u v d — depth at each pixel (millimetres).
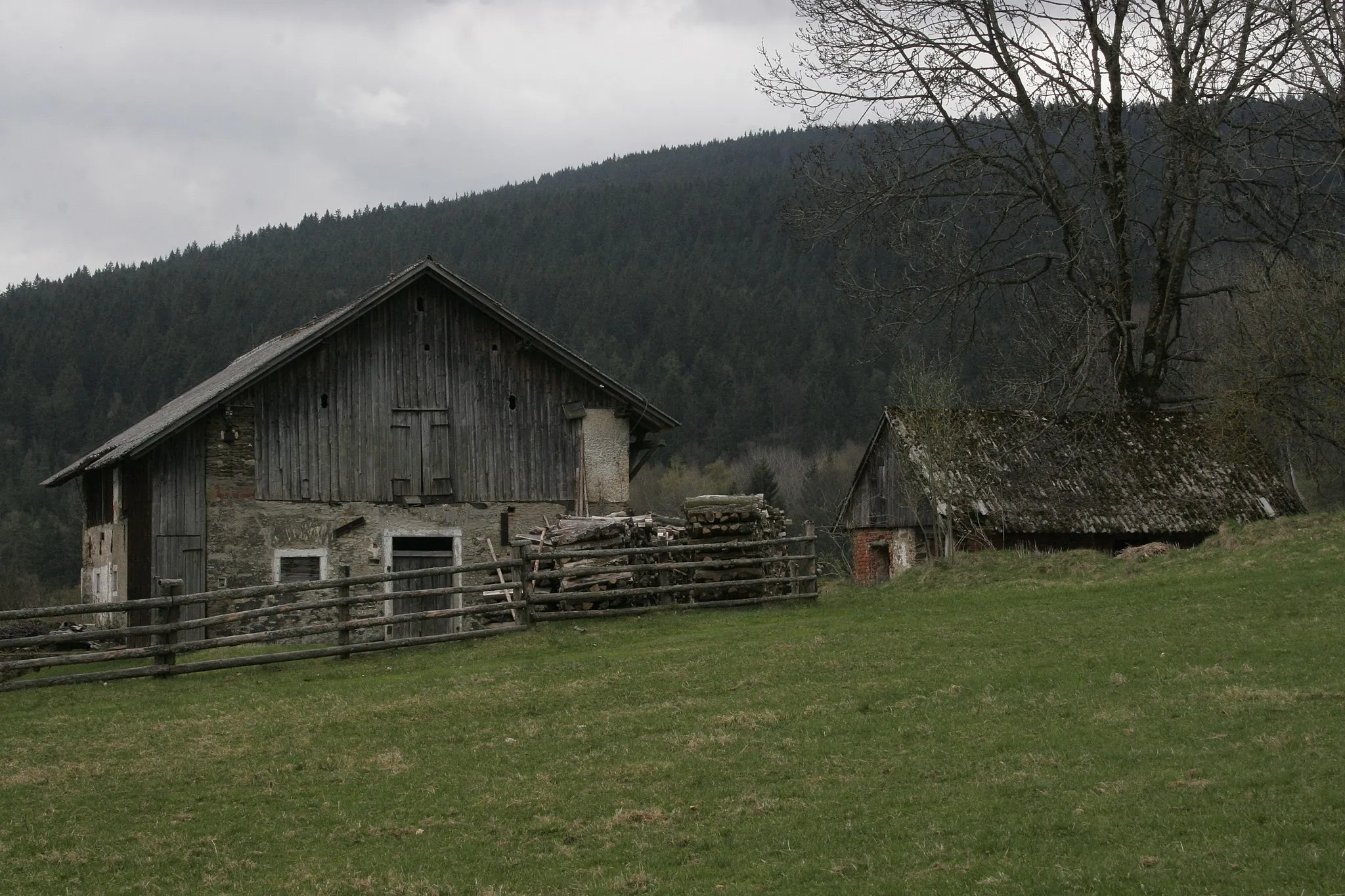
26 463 95562
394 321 31422
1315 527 26109
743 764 13797
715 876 10672
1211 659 16672
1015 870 10070
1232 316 41562
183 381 110750
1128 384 38969
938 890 9836
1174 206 35812
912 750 13867
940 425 36250
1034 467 37031
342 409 30766
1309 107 32625
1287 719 13398
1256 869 9539
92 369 110562
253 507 29828
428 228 155375
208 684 19625
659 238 141625
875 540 43094
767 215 139000
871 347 37188
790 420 102250
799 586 25750
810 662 18688
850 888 10086
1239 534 26844
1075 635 19047
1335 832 10062
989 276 36156
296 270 135500
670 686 17766
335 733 16094
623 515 28859
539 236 147500
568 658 20344
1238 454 38625
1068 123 34625
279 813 13039
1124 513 36219
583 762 14305
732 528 26188
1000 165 34844
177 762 14938
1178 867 9727
